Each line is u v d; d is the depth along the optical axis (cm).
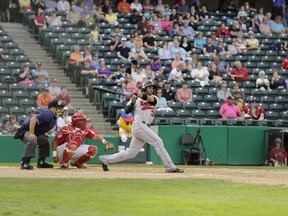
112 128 4853
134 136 3062
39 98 4625
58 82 5250
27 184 2383
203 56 5681
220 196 2105
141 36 5841
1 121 4425
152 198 2016
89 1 6141
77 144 3153
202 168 3775
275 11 6831
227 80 5519
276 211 1805
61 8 6025
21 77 4975
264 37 6259
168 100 5044
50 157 4047
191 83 5278
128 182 2469
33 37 5734
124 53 5491
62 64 5409
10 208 1814
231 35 6147
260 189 2320
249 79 5591
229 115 4862
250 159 4509
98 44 5553
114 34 5728
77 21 5828
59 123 4059
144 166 3909
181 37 5881
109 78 5181
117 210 1777
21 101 4706
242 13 6438
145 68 5366
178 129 4406
